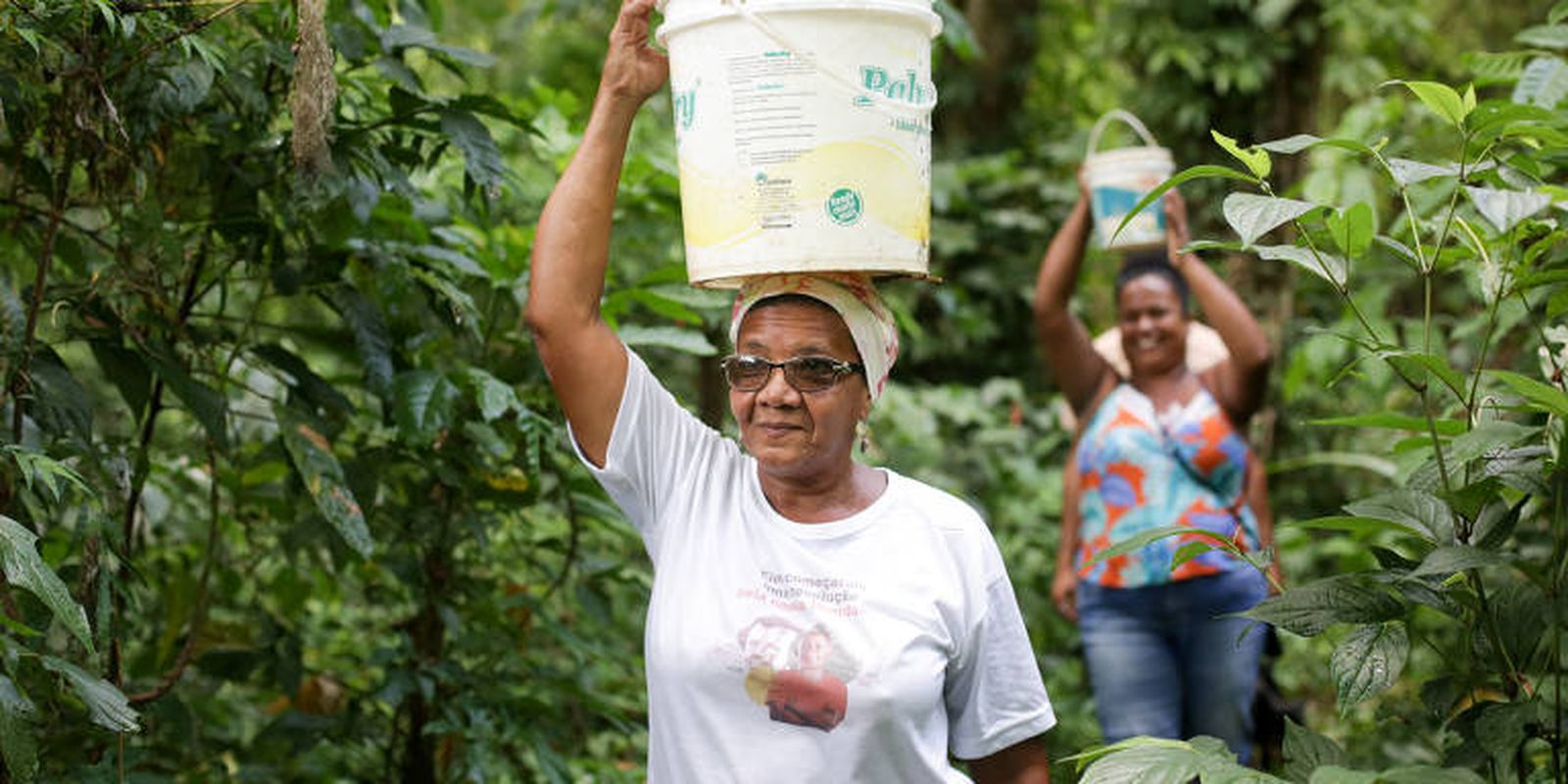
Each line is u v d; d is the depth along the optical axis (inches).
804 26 88.1
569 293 94.5
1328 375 226.5
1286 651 243.4
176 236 113.3
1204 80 326.0
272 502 139.0
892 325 94.4
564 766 137.0
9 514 104.8
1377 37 324.5
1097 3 376.2
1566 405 85.0
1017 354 334.3
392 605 155.0
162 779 122.7
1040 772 95.5
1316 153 243.3
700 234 91.6
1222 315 174.4
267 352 121.6
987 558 93.0
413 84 117.3
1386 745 194.5
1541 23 353.7
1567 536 99.1
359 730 142.2
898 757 89.0
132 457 116.3
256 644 148.1
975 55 246.4
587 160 95.5
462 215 144.1
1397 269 250.1
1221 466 174.7
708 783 89.0
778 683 88.4
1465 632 95.9
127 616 130.2
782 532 91.6
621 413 95.6
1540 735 91.5
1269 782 83.4
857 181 89.0
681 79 92.0
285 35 112.3
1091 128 335.0
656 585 93.7
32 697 108.1
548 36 348.8
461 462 136.9
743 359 91.0
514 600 141.9
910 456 254.1
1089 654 179.2
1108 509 177.9
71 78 101.3
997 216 326.0
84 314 115.0
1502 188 91.8
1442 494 92.0
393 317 127.4
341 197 116.6
